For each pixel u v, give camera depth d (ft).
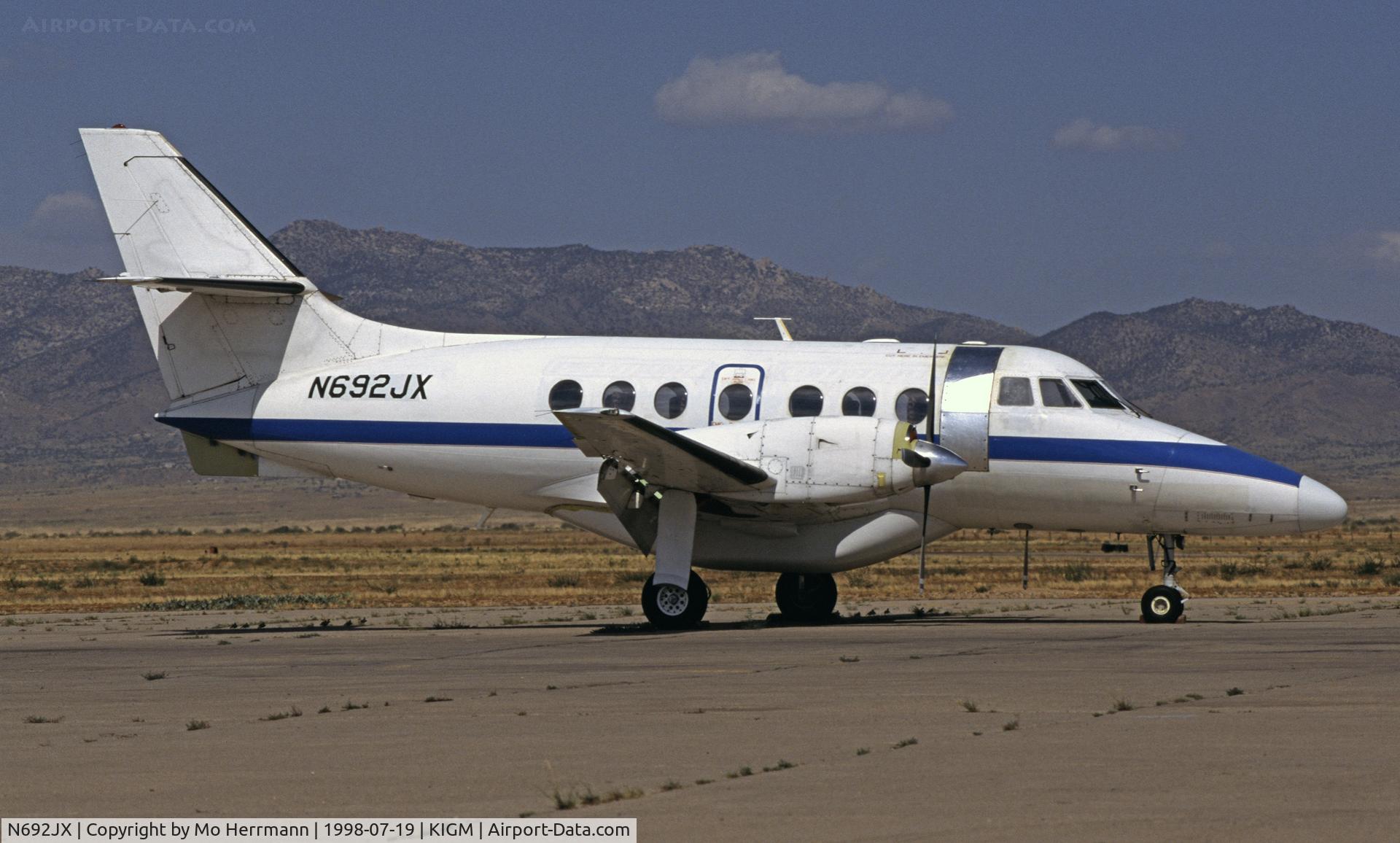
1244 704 83.10
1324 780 61.62
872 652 117.08
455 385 161.79
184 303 167.94
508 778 65.82
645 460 138.10
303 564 435.94
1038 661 107.34
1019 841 52.90
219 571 393.91
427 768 68.44
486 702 90.89
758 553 152.46
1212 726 75.46
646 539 152.56
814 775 64.75
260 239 167.53
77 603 239.50
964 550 497.87
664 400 154.71
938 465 140.15
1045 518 152.56
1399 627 139.44
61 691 100.89
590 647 128.16
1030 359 152.15
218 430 166.91
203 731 81.15
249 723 83.61
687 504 146.72
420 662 117.60
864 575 304.71
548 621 173.47
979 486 151.23
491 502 165.07
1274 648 115.75
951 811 57.41
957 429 149.48
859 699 87.92
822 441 141.28
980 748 70.44
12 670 116.26
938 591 239.30
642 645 129.29
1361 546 508.53
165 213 167.73
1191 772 63.67
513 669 109.81
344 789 64.08
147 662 122.31
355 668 113.80
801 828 55.36
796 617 162.20
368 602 228.84
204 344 168.04
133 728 82.74
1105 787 61.05
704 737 75.51
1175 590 151.23
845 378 152.35
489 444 159.84
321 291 166.50
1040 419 148.87
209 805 61.52
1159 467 146.30
